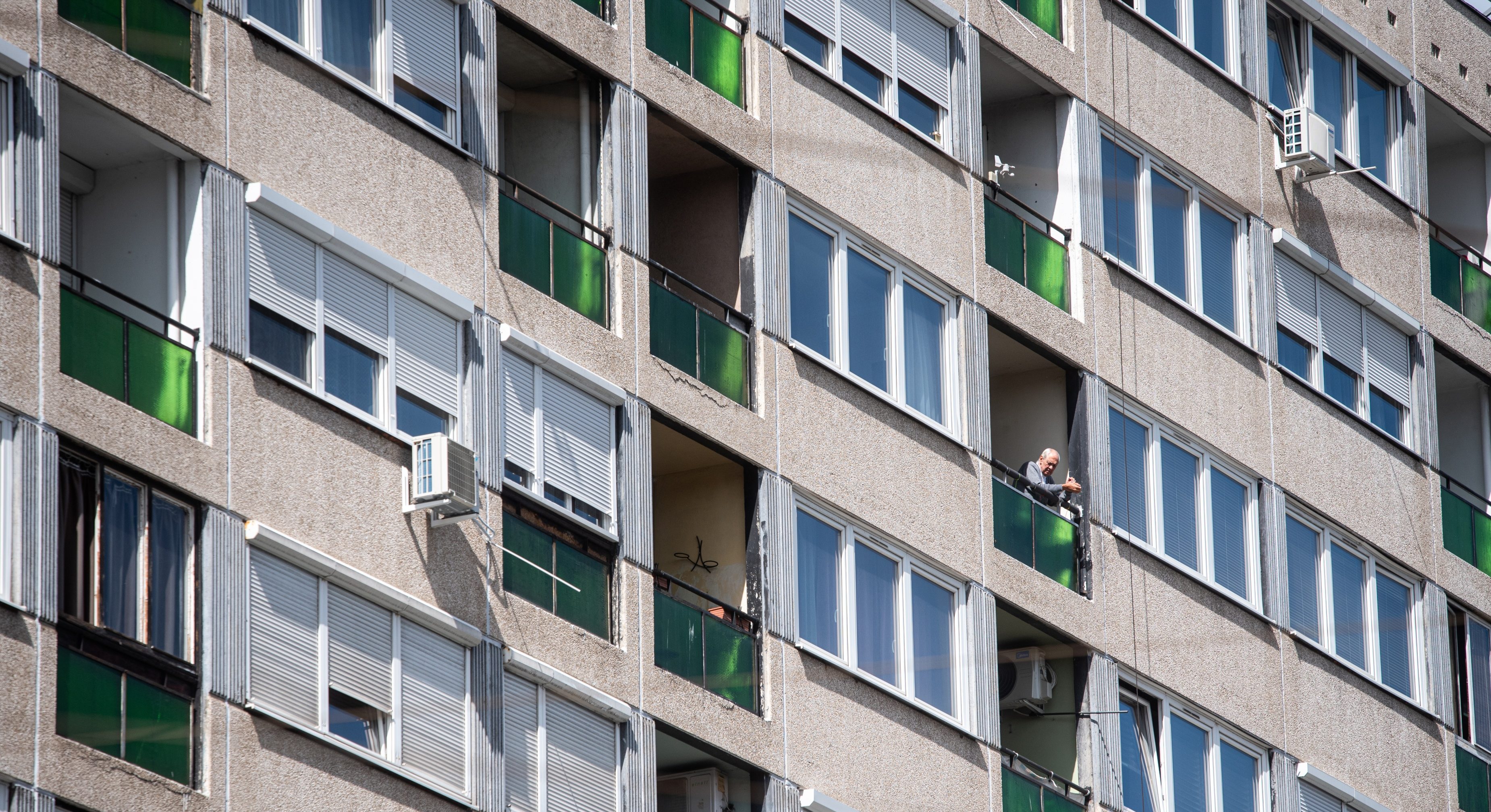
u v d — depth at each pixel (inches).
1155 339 2357.3
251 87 1729.8
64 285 1610.5
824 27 2149.4
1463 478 2787.9
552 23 1940.2
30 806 1509.6
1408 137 2723.9
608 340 1918.1
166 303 1679.4
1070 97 2341.3
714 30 2068.2
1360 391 2596.0
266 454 1680.6
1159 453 2346.2
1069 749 2209.6
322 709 1676.9
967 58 2251.5
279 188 1729.8
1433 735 2546.8
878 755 2018.9
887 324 2133.4
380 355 1772.9
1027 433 2294.5
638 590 1894.7
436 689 1749.5
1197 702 2297.0
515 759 1787.6
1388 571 2571.4
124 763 1561.3
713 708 1918.1
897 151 2166.6
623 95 1977.1
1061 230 2310.5
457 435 1809.8
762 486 1996.8
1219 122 2486.5
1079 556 2242.9
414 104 1841.8
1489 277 2790.4
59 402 1576.0
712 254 2054.6
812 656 1995.6
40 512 1551.4
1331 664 2450.8
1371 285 2625.5
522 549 1831.9
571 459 1881.2
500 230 1873.8
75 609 1573.6
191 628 1622.8
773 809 1934.1
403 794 1708.9
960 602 2128.4
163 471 1621.6
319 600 1691.7
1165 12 2480.3
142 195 1697.8
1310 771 2375.7
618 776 1851.6
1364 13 2704.2
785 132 2087.8
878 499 2074.3
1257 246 2495.1
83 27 1651.1
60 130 1665.8
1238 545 2404.0
